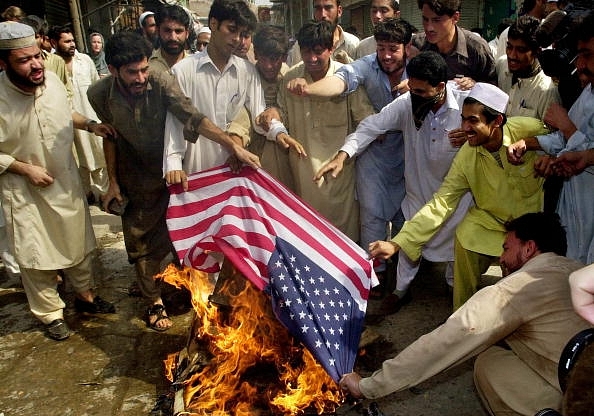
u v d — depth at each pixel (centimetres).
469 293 329
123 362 330
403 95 345
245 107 350
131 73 304
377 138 359
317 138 359
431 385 288
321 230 303
